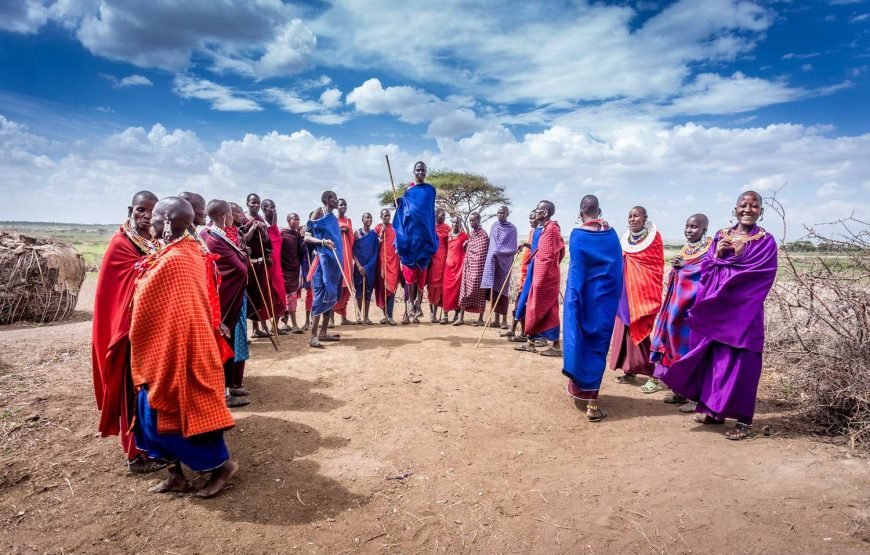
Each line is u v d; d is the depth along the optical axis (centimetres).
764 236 491
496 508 372
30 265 997
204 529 342
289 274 946
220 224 563
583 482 406
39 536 331
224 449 376
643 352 651
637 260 648
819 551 313
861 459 423
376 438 489
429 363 734
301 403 572
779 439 476
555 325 790
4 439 448
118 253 392
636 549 324
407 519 359
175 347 347
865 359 506
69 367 666
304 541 333
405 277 1043
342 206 988
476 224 1008
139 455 406
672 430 513
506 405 581
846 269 564
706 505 366
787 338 664
